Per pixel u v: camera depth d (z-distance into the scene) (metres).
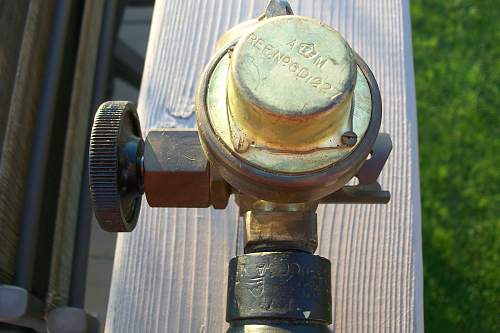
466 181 0.90
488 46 1.00
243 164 0.37
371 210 0.51
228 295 0.41
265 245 0.41
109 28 0.67
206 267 0.50
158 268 0.50
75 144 0.61
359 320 0.49
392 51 0.55
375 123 0.38
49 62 0.57
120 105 0.42
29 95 0.56
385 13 0.56
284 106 0.35
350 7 0.56
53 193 0.62
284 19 0.36
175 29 0.56
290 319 0.39
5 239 0.53
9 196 0.53
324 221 0.51
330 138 0.37
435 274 0.85
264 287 0.40
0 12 0.52
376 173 0.42
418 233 0.51
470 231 0.87
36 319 0.55
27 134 0.56
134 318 0.49
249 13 0.56
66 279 0.62
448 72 0.98
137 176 0.42
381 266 0.50
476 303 0.83
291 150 0.37
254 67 0.35
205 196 0.42
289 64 0.35
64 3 0.59
